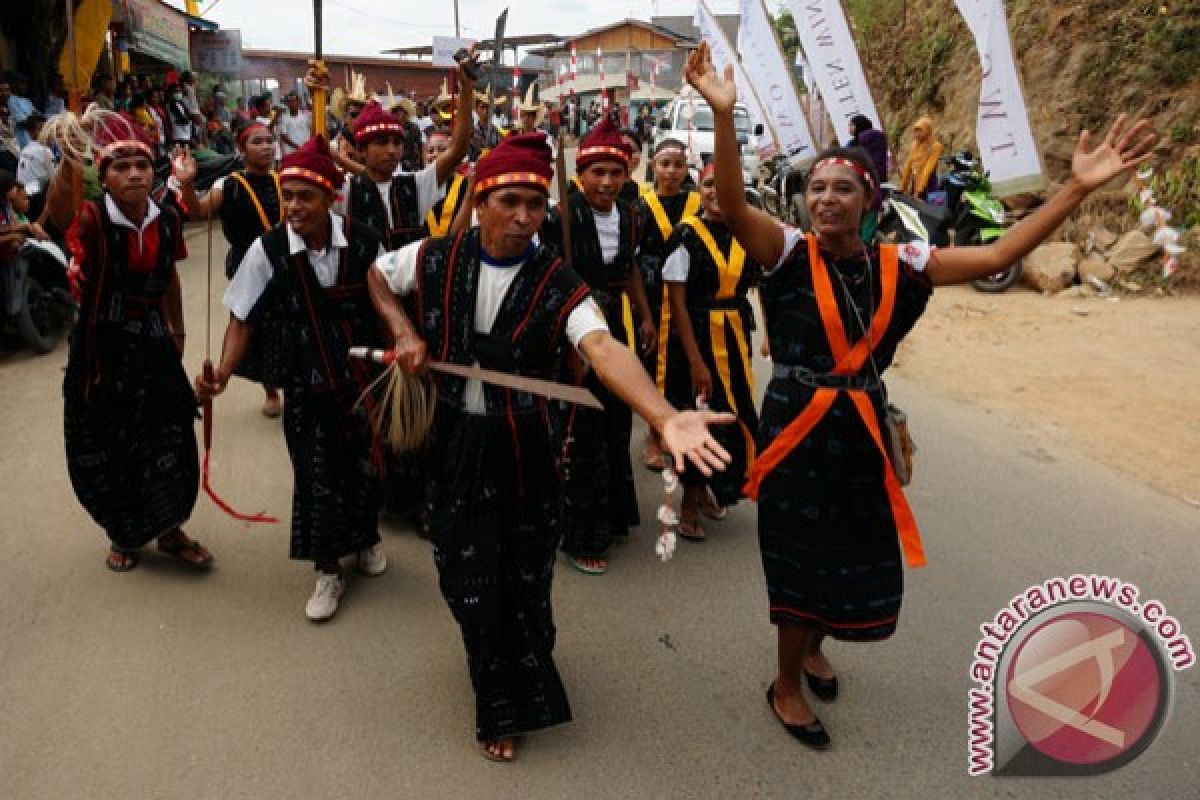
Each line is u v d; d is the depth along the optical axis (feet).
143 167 10.44
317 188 9.73
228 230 16.11
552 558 8.86
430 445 8.53
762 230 8.36
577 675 10.30
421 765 8.76
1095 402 19.71
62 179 10.47
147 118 37.19
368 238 10.47
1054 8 33.94
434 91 104.78
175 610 11.17
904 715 9.73
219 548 12.72
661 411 6.29
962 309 27.07
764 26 35.06
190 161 12.96
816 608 8.75
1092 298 26.99
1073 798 8.55
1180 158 29.07
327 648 10.53
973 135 37.14
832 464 8.48
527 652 8.80
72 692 9.59
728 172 7.97
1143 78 30.66
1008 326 25.30
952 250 8.30
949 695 10.06
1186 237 27.02
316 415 10.59
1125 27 31.50
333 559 10.91
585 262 12.65
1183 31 30.04
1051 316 25.81
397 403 8.37
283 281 10.17
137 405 11.16
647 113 70.85
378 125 14.28
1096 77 31.73
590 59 84.53
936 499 15.15
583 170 12.47
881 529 8.64
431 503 8.64
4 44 33.71
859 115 31.35
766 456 8.73
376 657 10.40
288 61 75.77
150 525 11.57
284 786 8.41
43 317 21.43
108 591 11.50
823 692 9.98
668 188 14.29
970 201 29.37
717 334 13.00
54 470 14.98
